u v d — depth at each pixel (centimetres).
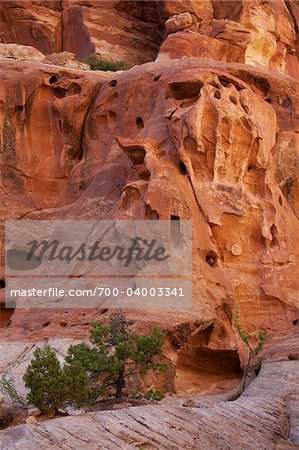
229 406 1259
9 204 2511
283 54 4138
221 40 3656
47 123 2683
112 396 1442
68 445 1009
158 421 1121
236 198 2248
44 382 1254
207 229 2144
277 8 4138
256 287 2203
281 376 1599
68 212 2433
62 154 2642
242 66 2569
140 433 1072
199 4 3800
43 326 1952
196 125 2219
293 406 1301
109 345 1520
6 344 1736
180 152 2212
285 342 2000
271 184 2377
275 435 1175
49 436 1031
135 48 3916
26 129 2658
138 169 2223
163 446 1055
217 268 2100
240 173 2309
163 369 1528
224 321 2014
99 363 1412
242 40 3678
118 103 2612
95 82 2709
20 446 997
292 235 2352
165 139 2291
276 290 2202
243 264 2227
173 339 1786
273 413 1249
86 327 1830
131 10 3981
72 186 2586
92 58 3688
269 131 2445
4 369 1572
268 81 2572
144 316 1820
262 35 3944
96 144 2612
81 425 1076
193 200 2164
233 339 1953
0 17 3791
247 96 2402
